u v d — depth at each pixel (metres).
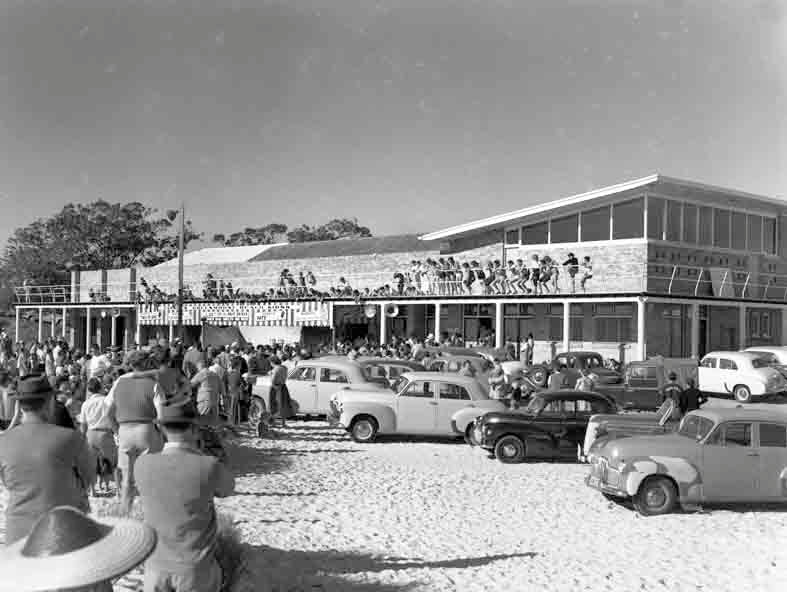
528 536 10.74
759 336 40.34
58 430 5.67
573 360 27.42
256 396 20.28
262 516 11.08
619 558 9.62
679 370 23.89
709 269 36.72
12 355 31.78
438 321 38.41
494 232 40.03
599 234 36.53
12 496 5.55
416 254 43.44
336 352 32.75
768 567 9.26
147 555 4.08
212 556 5.16
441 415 19.14
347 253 50.22
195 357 18.61
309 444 18.67
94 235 88.00
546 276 34.66
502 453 16.81
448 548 9.88
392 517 11.52
